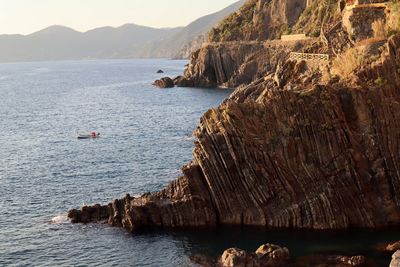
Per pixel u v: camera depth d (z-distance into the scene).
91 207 62.94
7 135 122.88
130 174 82.75
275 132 56.44
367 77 60.09
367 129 56.78
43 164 91.38
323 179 55.69
